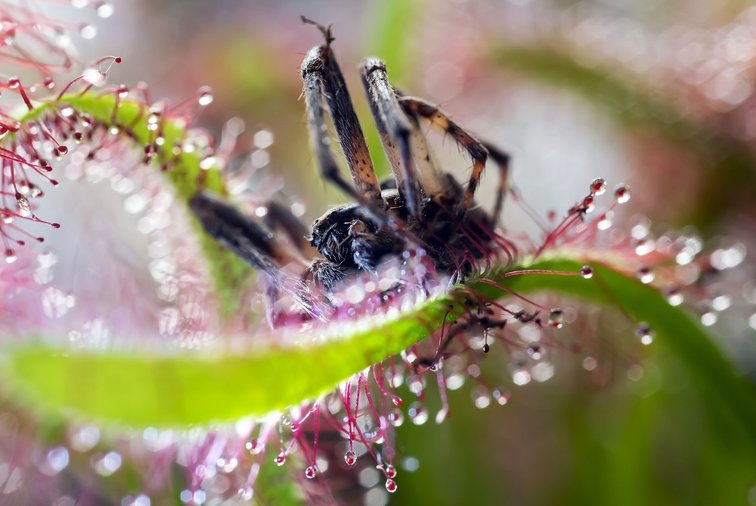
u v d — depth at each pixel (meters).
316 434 0.13
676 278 0.14
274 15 0.21
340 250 0.13
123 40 0.21
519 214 0.16
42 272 0.13
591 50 0.18
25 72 0.14
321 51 0.13
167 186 0.13
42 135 0.13
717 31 0.18
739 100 0.17
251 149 0.16
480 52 0.18
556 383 0.16
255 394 0.12
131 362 0.12
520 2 0.18
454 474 0.15
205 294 0.13
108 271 0.14
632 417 0.16
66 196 0.15
